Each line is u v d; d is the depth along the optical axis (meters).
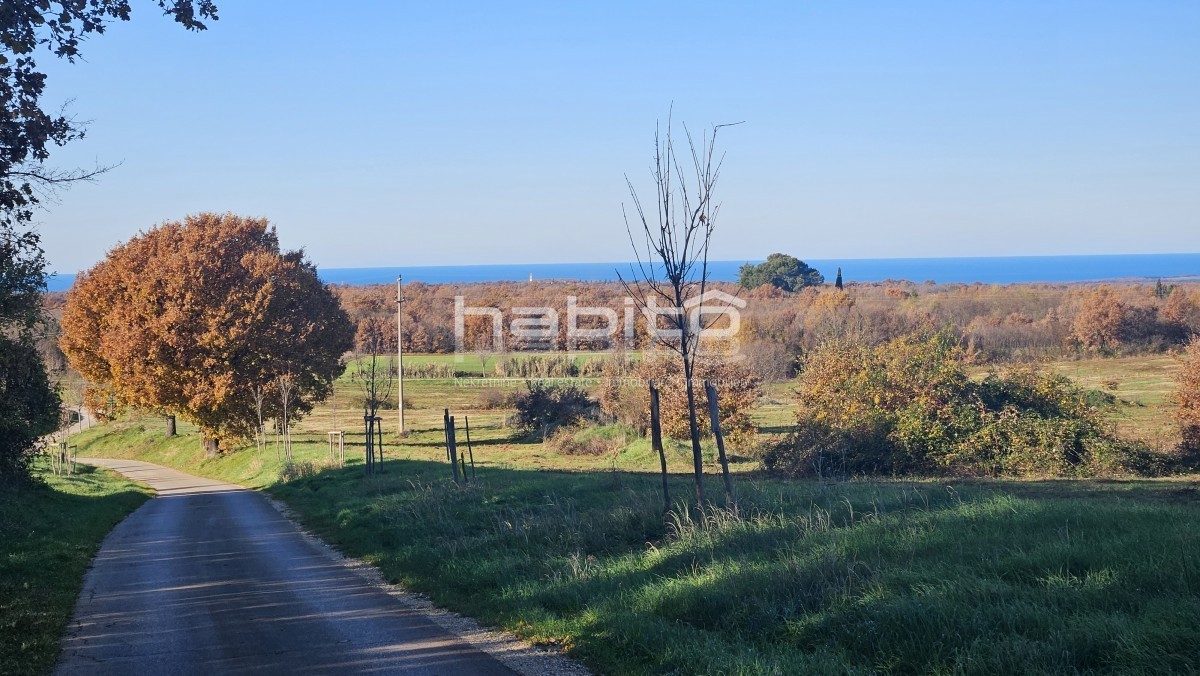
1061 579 7.29
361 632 8.72
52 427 21.80
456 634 8.52
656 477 23.31
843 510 12.13
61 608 10.21
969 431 26.08
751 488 16.30
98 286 48.19
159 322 43.31
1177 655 5.55
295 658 7.78
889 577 7.93
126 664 7.75
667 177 11.35
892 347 29.28
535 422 50.22
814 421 28.45
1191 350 28.12
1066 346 62.31
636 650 7.36
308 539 16.67
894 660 6.36
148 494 32.56
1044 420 25.94
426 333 94.19
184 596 11.06
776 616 7.61
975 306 73.06
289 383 44.47
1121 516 9.80
